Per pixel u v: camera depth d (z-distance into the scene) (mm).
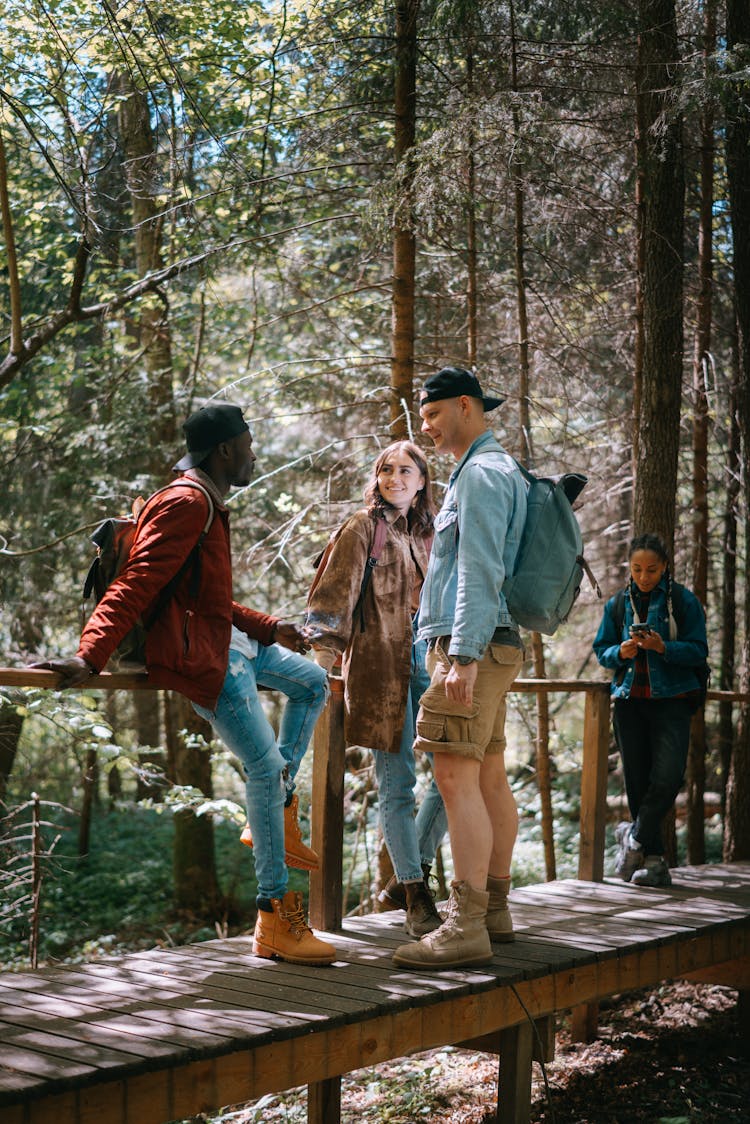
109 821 14906
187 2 7801
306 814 9516
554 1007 3934
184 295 10648
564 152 7473
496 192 7699
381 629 4035
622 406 9773
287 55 8180
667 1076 4949
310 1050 3172
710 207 7914
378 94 8195
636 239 7695
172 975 3617
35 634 10500
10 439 9398
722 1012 5824
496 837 4016
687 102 6066
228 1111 4898
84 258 7180
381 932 4301
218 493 3479
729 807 7188
